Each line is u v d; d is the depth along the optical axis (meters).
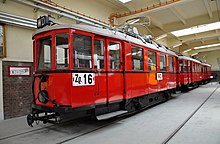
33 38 5.40
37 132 5.21
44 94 4.76
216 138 4.36
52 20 5.43
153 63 8.16
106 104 5.39
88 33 4.96
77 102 4.56
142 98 7.39
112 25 12.06
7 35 7.02
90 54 5.00
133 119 6.34
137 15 12.08
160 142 4.18
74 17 9.10
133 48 6.61
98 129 5.30
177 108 8.07
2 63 6.87
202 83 23.53
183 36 21.70
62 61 4.66
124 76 6.05
